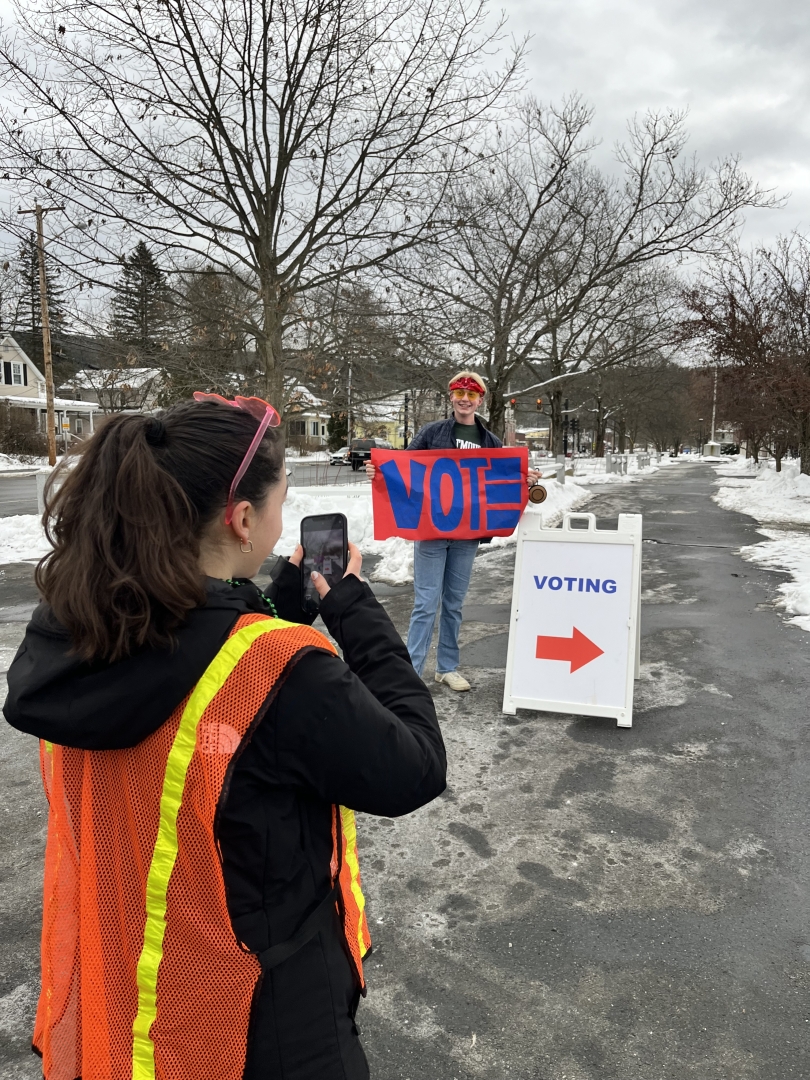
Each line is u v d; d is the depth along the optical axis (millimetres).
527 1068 1903
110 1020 943
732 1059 1926
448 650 4688
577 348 22703
